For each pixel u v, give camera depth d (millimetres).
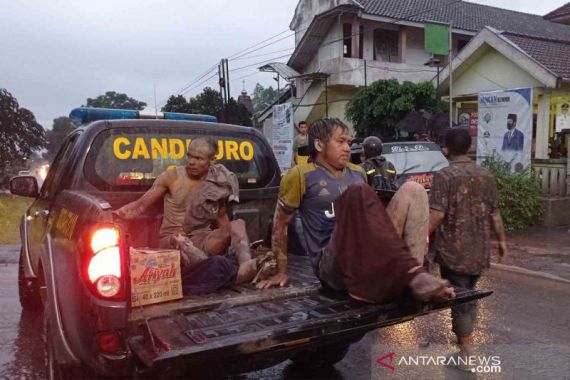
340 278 3078
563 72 13062
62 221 3455
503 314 5453
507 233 9930
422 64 26234
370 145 6234
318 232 3498
